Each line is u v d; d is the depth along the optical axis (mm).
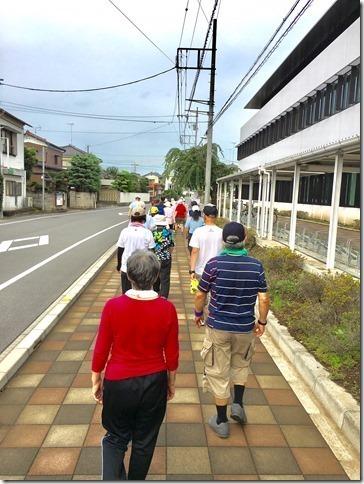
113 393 2430
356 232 13312
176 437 3375
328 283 6363
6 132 30094
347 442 3324
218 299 3371
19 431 3402
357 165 12562
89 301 7355
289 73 26969
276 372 4578
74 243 15734
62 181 43750
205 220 5395
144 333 2422
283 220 18375
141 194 74625
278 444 3309
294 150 23500
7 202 29750
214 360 3418
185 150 28266
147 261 2473
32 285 8656
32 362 4703
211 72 15805
